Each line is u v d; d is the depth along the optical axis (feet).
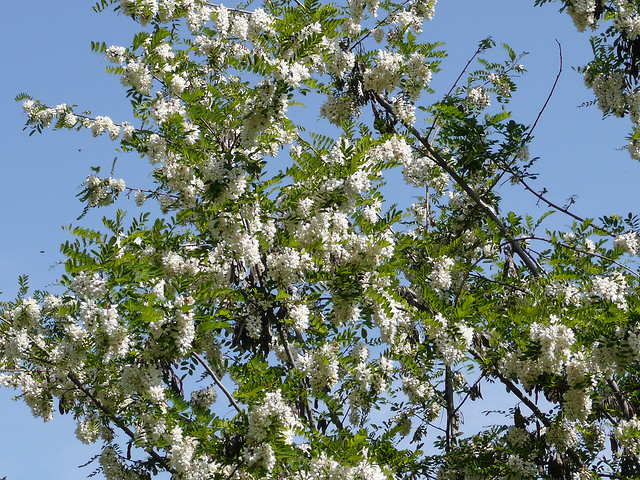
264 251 26.71
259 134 27.17
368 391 28.63
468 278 35.06
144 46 26.53
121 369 26.48
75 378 29.14
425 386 34.01
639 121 33.47
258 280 28.37
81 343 26.18
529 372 28.09
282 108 24.58
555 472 29.63
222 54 29.17
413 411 34.55
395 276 28.07
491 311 30.19
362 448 23.90
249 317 26.55
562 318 26.50
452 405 34.47
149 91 26.58
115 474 29.48
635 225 30.83
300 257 26.58
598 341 26.21
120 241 25.35
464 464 30.76
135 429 26.96
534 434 31.04
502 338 29.25
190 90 29.86
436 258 31.19
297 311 26.63
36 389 30.22
